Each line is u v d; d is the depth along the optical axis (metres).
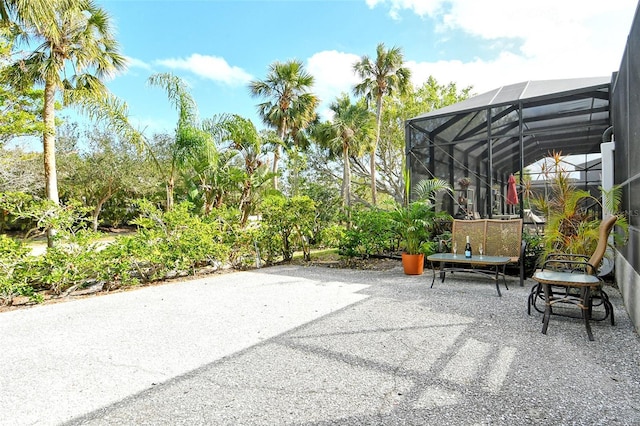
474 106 8.27
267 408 2.08
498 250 5.65
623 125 4.71
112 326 3.68
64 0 7.85
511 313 3.88
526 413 1.98
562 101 7.31
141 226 6.54
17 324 3.81
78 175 17.61
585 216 5.06
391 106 20.23
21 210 5.73
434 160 8.80
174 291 5.34
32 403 2.20
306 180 20.03
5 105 9.62
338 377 2.45
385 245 7.44
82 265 5.12
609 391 2.20
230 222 7.62
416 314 3.89
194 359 2.81
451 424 1.89
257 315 3.98
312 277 6.32
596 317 3.68
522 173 7.55
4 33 8.46
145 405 2.15
